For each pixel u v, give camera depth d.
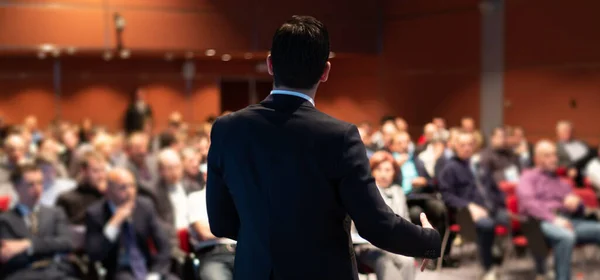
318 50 1.90
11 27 12.44
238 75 16.33
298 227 1.82
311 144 1.82
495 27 12.51
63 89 15.15
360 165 1.82
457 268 6.98
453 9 13.34
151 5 13.27
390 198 4.70
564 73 11.24
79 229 5.61
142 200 5.27
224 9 13.77
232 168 1.93
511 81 12.27
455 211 6.70
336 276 1.83
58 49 12.80
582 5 10.88
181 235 5.30
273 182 1.85
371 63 15.22
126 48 13.14
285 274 1.83
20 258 5.10
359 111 15.52
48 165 6.81
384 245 1.82
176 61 15.87
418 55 14.14
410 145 8.94
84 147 8.53
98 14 12.94
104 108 15.44
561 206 6.61
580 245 6.67
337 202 1.84
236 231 2.05
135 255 5.17
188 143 9.40
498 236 7.16
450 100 13.48
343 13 14.65
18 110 14.87
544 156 6.69
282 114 1.89
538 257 6.70
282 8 14.12
